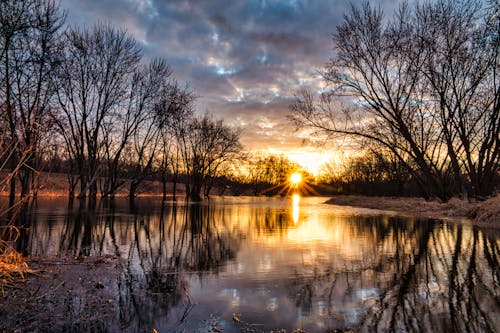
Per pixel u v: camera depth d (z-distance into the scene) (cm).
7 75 1703
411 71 2136
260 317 408
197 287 526
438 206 2062
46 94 2119
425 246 894
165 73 3188
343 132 2359
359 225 1429
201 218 1747
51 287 507
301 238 1054
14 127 600
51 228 1159
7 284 505
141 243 930
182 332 367
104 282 545
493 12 1816
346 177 7981
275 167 9512
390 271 629
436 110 2162
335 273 615
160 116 3288
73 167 2988
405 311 428
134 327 378
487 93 1956
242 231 1227
